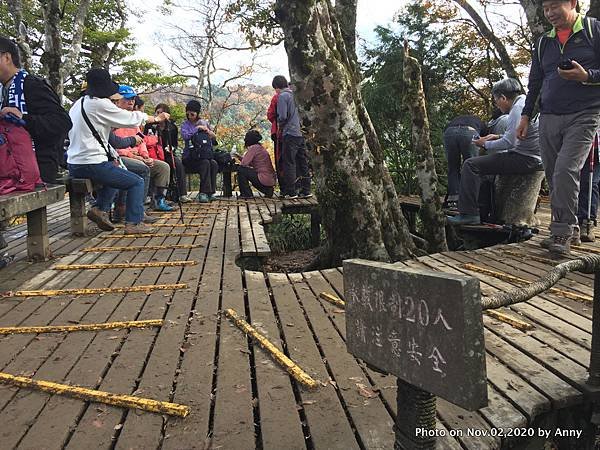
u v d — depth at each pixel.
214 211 7.79
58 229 6.36
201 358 2.58
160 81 19.92
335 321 3.11
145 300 3.49
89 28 18.66
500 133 6.07
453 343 1.18
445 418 2.06
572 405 2.23
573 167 4.44
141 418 2.04
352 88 5.07
